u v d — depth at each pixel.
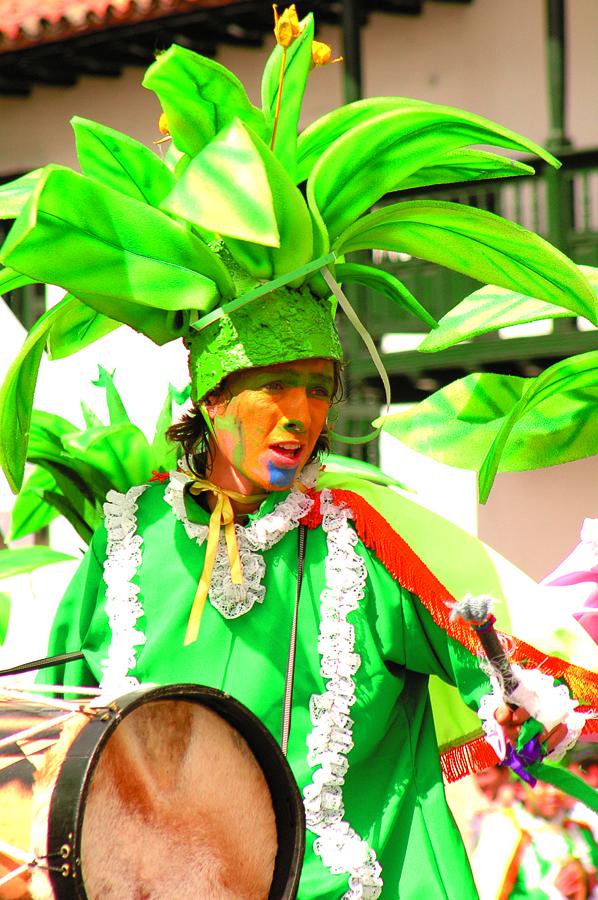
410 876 6.37
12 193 6.56
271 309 6.37
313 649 6.45
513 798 11.73
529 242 6.68
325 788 6.35
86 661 6.90
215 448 6.69
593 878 11.33
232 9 26.47
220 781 5.67
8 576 9.97
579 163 25.38
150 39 28.16
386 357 25.66
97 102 30.47
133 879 5.41
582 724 6.12
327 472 6.97
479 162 6.96
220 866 5.59
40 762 5.33
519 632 6.37
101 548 6.84
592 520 7.78
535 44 28.41
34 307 25.62
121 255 6.40
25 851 5.16
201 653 6.50
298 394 6.39
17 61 28.84
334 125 6.64
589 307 6.84
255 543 6.53
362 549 6.58
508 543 26.83
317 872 6.27
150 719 5.61
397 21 29.59
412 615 6.55
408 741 6.61
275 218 6.04
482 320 7.86
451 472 25.67
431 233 6.91
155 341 6.84
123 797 5.45
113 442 9.00
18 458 7.22
